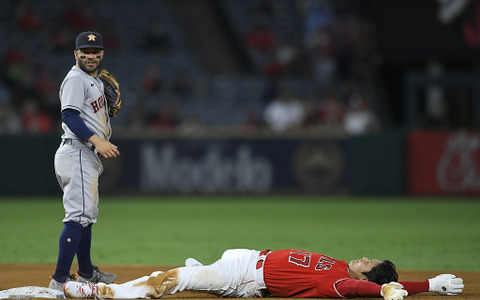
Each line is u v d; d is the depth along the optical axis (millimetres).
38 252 32250
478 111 65688
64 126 20594
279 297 19359
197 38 87438
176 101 72000
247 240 36719
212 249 33375
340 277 18812
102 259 30094
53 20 81312
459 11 72062
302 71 79000
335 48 79125
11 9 80500
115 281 23719
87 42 20391
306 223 45062
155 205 57969
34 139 62438
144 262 29188
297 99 72562
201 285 18953
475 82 65312
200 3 91375
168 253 31984
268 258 19359
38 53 77875
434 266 28000
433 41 73250
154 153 63719
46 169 62469
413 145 62562
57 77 74875
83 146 20359
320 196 63562
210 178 63969
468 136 61812
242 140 63719
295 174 63719
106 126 21281
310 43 80000
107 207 56188
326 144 63375
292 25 85562
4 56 75188
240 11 87375
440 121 65000
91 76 20891
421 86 68938
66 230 20062
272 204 58469
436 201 59938
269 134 63656
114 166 63688
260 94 77625
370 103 76438
